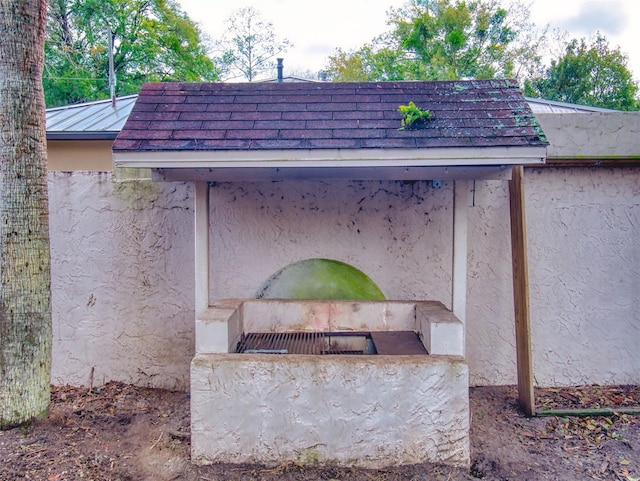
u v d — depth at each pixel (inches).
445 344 132.4
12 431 142.4
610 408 164.1
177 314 181.6
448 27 1061.1
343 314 165.9
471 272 180.7
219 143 124.3
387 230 180.1
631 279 181.2
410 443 127.5
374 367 126.0
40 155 144.6
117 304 182.5
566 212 179.5
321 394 126.8
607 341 182.9
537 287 180.9
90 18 874.8
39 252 145.5
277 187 179.3
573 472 129.8
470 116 134.8
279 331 165.6
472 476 127.0
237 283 181.6
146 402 171.6
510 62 1067.9
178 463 131.2
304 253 181.2
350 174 138.3
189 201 178.7
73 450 136.0
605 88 1051.9
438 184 170.1
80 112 366.3
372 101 145.5
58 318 182.4
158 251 180.5
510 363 183.0
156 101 145.7
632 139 181.3
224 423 128.4
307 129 130.6
